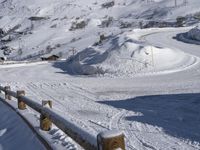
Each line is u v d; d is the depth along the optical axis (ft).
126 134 29.01
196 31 193.06
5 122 30.66
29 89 71.67
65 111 42.11
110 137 9.78
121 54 134.00
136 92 61.31
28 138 23.21
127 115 37.99
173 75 98.89
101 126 32.45
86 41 532.32
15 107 33.63
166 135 28.27
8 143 24.43
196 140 26.37
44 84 80.12
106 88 70.90
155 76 101.71
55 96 58.80
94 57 149.59
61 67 177.37
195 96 49.32
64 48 520.42
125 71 120.67
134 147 24.99
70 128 14.46
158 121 33.96
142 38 205.77
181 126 31.35
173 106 42.60
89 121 35.01
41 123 22.53
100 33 606.55
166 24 556.92
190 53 147.23
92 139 11.44
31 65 209.56
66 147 18.62
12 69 187.32
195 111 38.37
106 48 171.42
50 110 19.79
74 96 58.34
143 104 45.88
